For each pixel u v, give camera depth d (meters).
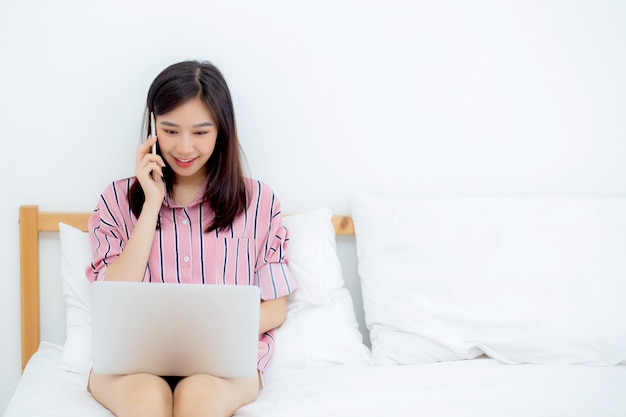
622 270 1.72
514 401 1.40
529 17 1.94
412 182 1.95
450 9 1.91
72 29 1.79
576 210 1.80
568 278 1.71
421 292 1.74
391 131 1.93
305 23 1.87
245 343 1.32
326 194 1.93
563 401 1.40
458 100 1.94
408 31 1.91
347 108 1.91
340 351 1.70
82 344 1.63
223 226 1.64
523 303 1.69
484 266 1.73
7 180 1.81
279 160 1.91
